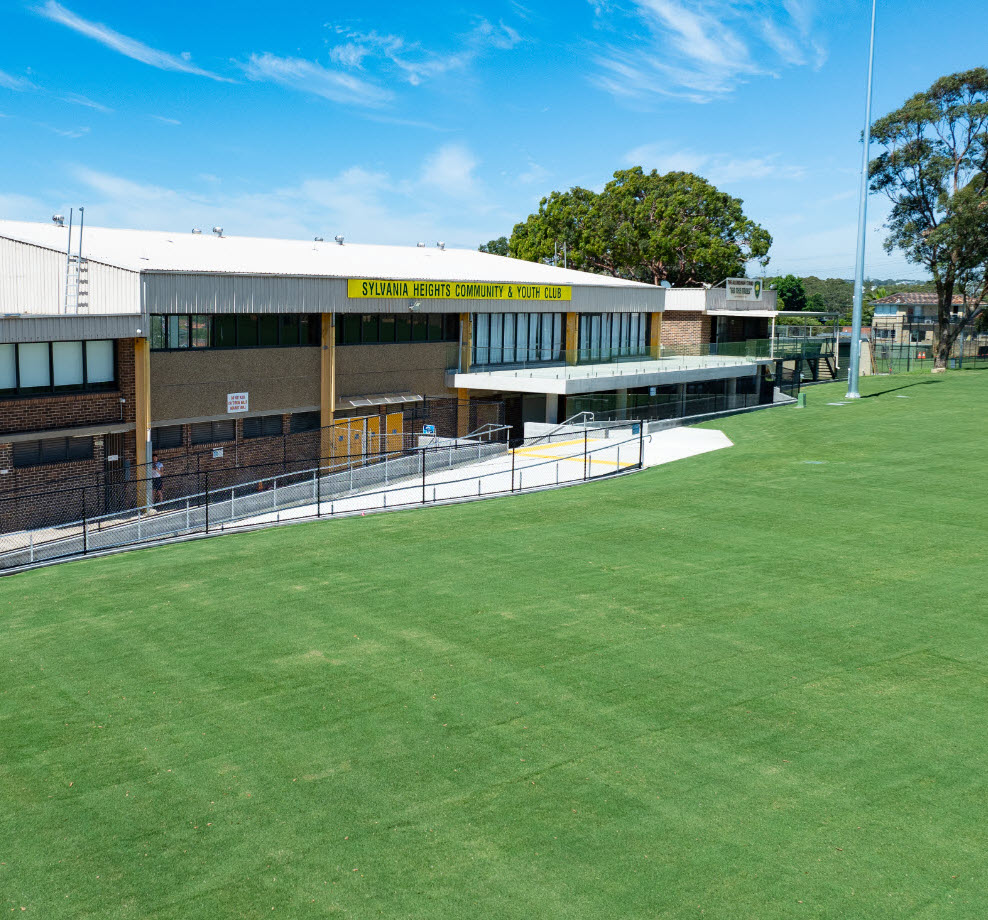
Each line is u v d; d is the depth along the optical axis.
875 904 8.91
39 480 27.73
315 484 29.34
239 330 32.78
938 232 67.88
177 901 9.23
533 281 43.97
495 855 9.80
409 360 39.25
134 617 17.42
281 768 11.64
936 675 13.78
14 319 25.92
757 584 18.25
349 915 8.96
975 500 25.19
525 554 20.95
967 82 68.00
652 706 13.03
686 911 8.88
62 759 12.02
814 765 11.37
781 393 55.62
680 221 81.06
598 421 40.25
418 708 13.15
